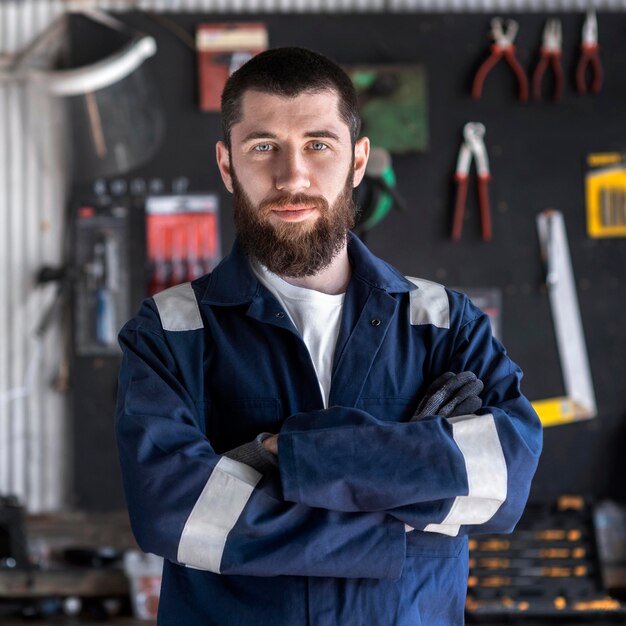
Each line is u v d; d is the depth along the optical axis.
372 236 5.20
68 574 4.69
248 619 1.88
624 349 5.28
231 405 2.02
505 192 5.27
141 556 4.68
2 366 5.14
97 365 5.13
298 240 1.94
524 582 4.75
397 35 5.25
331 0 5.27
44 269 5.09
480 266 5.23
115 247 5.12
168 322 2.05
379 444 1.86
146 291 5.13
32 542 4.97
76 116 5.07
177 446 1.90
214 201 5.15
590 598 4.67
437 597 1.94
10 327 5.15
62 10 5.20
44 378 5.16
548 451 5.22
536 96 5.28
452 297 2.15
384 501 1.84
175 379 2.00
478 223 5.24
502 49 5.23
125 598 4.75
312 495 1.82
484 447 1.89
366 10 5.27
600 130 5.30
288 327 2.01
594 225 5.28
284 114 1.92
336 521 1.84
